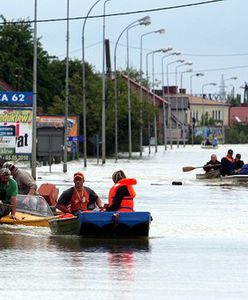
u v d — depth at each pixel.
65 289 30.44
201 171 124.75
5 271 34.16
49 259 37.53
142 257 38.56
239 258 38.53
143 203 68.69
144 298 29.11
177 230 49.75
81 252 39.91
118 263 36.59
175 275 33.75
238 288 31.06
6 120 122.75
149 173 118.00
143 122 199.38
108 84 192.50
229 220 55.44
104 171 122.38
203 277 33.38
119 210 46.03
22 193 52.66
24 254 39.03
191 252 40.38
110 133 195.50
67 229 45.91
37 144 128.12
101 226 44.91
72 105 188.25
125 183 46.28
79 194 47.34
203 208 64.25
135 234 45.75
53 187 53.50
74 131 165.12
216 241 44.84
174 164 150.50
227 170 97.75
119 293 29.88
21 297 28.94
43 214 50.81
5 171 49.28
